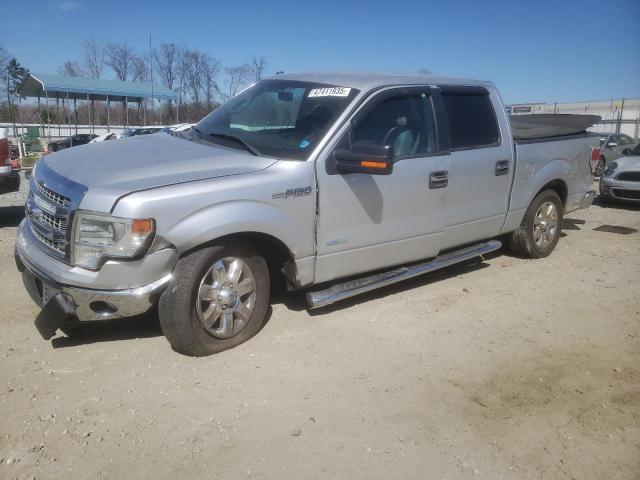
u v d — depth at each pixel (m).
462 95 5.21
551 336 4.39
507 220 5.82
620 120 35.91
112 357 3.73
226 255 3.75
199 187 3.52
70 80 30.52
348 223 4.27
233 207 3.62
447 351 4.04
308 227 4.04
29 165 23.03
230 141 4.33
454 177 4.96
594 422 3.25
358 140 4.26
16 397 3.23
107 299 3.41
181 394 3.33
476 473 2.78
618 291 5.50
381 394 3.43
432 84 4.93
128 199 3.30
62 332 4.09
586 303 5.14
